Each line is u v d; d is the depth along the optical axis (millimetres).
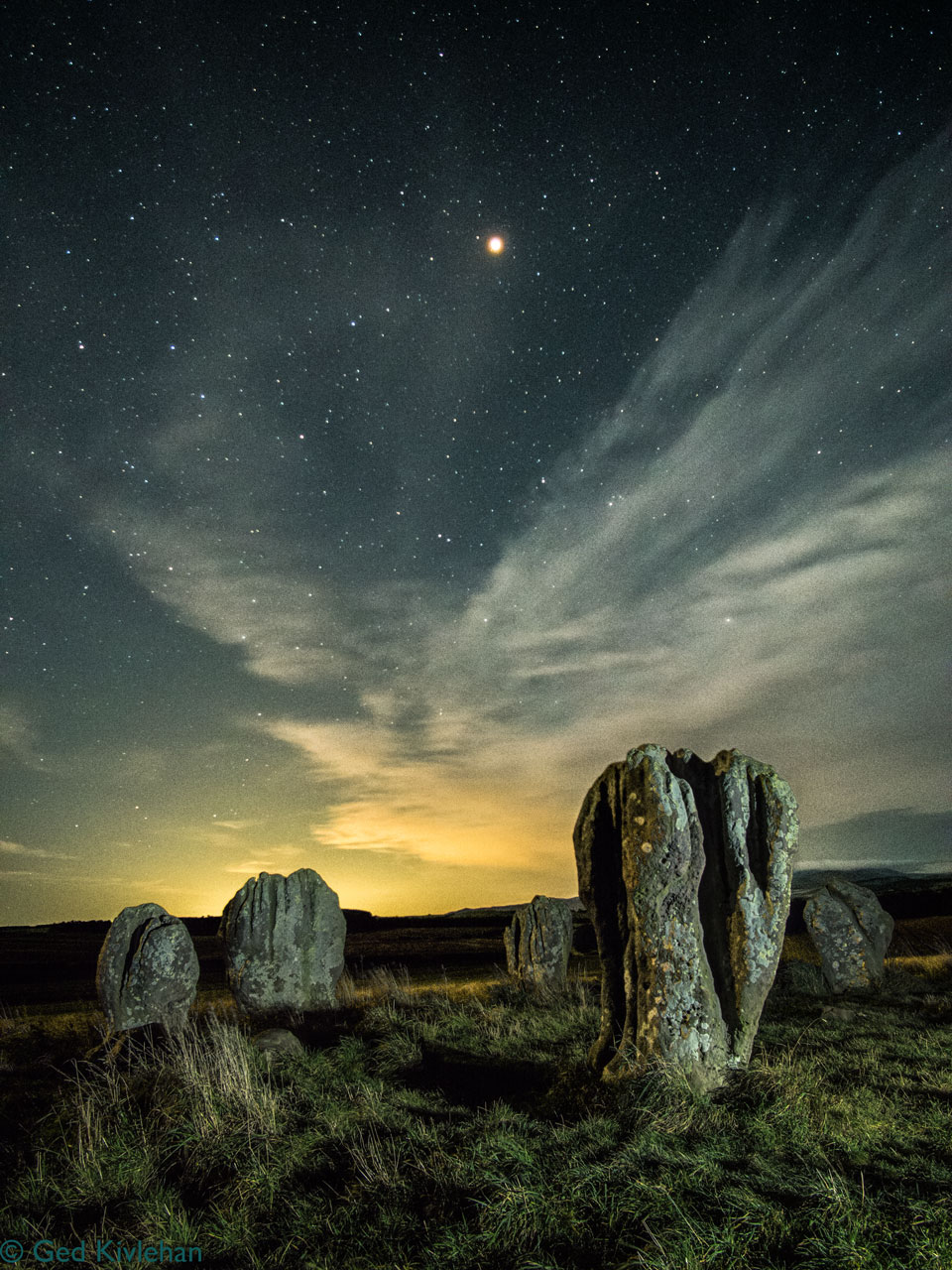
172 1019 11727
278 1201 5695
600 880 9023
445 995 14383
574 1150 6086
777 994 14414
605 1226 4996
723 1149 6051
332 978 14078
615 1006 8633
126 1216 5586
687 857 8273
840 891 15844
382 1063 9312
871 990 14539
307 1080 8344
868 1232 4777
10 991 20688
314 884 14484
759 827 8688
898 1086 7848
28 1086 8641
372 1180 5777
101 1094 7730
